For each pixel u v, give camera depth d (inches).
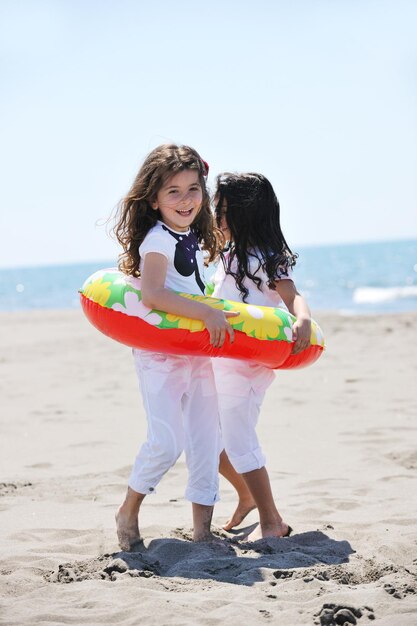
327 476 229.8
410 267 2645.2
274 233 179.0
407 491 209.6
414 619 122.3
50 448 277.3
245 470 173.9
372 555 157.1
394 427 291.0
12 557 159.9
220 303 166.1
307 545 167.9
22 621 125.0
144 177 168.2
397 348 541.0
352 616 122.4
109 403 369.4
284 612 126.9
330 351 545.3
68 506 203.2
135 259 172.2
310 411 331.3
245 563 153.3
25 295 2357.3
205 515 169.3
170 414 164.2
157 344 162.7
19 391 415.8
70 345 673.0
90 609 129.8
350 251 5826.8
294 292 179.9
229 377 173.8
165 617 125.5
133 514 168.7
